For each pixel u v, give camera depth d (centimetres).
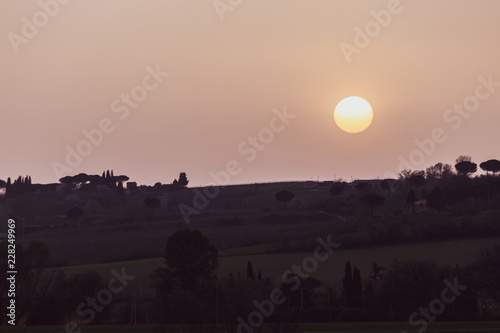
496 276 14025
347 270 15312
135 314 12850
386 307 13725
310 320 13112
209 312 12238
